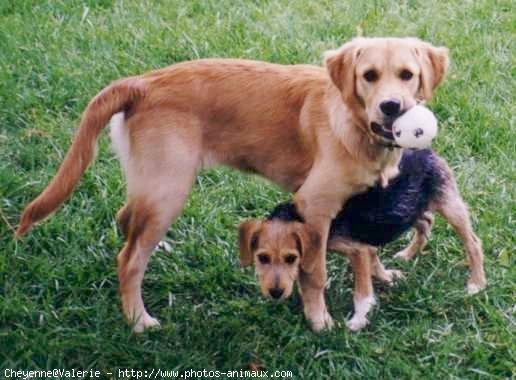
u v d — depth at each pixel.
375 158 5.41
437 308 5.73
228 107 5.55
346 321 5.68
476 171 7.04
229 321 5.58
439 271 6.12
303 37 8.94
